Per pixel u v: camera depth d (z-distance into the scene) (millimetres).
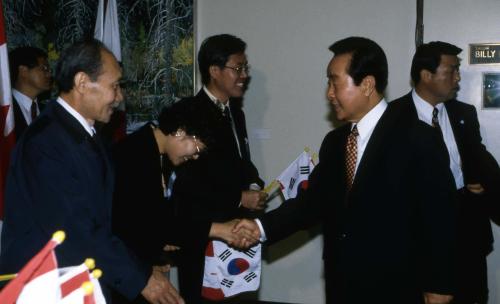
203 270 2369
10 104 2303
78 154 1637
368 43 1806
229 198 2521
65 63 1652
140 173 1882
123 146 1924
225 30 3625
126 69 3596
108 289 1688
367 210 1754
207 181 2463
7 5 3201
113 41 2996
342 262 1803
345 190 1851
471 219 2926
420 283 1749
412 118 1825
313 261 3656
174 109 1945
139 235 1879
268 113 3623
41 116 1664
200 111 1968
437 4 3385
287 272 3699
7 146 2289
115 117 3266
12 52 2930
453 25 3379
